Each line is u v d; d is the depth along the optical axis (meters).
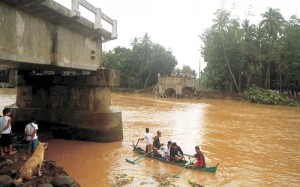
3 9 7.91
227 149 14.39
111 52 78.75
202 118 25.88
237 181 9.80
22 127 15.66
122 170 10.58
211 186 9.22
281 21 53.75
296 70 52.84
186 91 59.22
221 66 56.34
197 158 10.84
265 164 11.95
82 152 12.80
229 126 21.73
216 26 56.53
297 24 56.03
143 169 10.77
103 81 14.45
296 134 19.11
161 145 13.30
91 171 10.37
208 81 60.69
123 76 76.56
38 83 15.64
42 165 8.80
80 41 12.42
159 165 11.30
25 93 15.90
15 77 16.11
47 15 9.52
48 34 10.05
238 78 60.06
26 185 6.95
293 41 52.81
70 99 15.14
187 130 19.41
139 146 14.09
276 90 58.22
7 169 7.93
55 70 14.65
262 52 55.94
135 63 75.31
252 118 27.08
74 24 11.11
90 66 13.54
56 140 14.78
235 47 55.66
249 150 14.31
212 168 10.48
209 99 53.28
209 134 18.22
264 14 53.69
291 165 11.89
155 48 73.56
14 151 9.90
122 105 36.62
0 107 25.19
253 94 49.12
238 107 38.34
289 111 35.38
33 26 9.23
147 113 28.55
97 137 14.58
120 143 14.57
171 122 22.78
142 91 70.06
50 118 15.39
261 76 59.28
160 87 57.81
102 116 14.53
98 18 12.37
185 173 10.45
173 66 75.00
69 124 15.02
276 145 15.62
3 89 54.66
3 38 7.91
